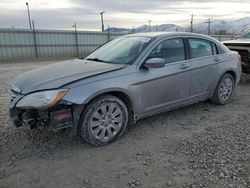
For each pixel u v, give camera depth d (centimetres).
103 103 350
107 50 459
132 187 270
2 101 574
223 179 282
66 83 326
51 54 2602
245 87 719
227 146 357
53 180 282
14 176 289
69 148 352
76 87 326
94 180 282
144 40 427
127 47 432
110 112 361
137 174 293
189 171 298
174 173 294
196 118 466
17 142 367
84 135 345
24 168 305
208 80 491
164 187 270
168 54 426
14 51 2352
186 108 519
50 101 312
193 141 373
